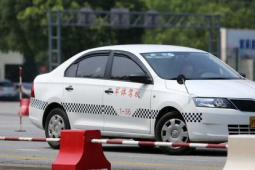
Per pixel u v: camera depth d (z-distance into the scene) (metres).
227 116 29.97
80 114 34.12
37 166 28.55
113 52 33.72
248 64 123.31
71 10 124.06
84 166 24.98
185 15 136.38
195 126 30.28
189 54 33.28
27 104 69.38
